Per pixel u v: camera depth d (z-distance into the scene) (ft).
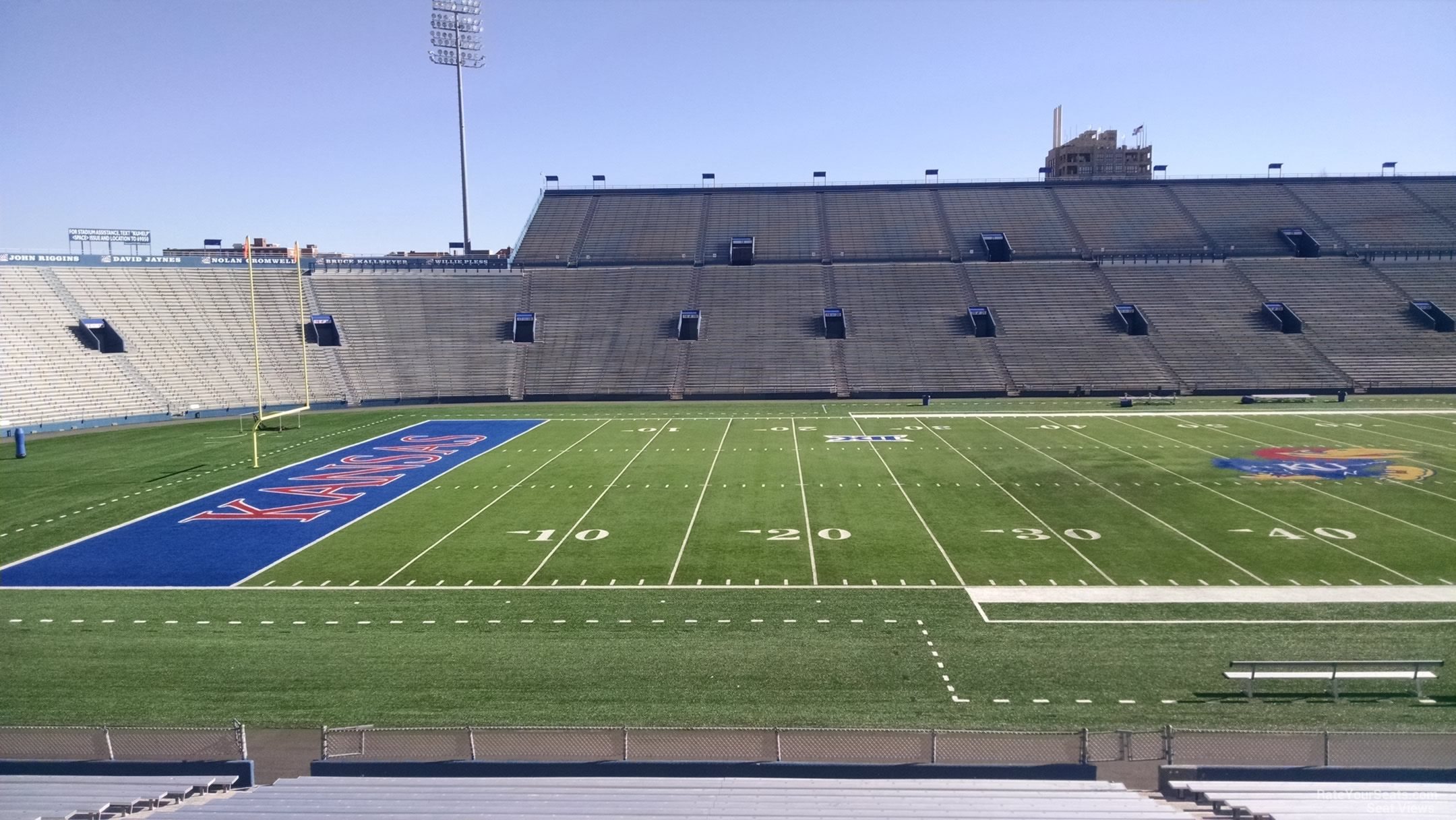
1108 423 160.66
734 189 295.69
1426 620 65.10
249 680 57.62
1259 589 72.38
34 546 88.53
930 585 74.59
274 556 84.58
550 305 238.27
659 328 230.27
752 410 187.01
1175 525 91.61
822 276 248.52
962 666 58.54
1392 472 113.60
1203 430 151.12
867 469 121.29
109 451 142.82
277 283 226.58
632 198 292.81
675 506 101.91
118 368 188.03
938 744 46.16
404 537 90.63
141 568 81.51
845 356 218.18
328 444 148.87
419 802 38.52
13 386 172.04
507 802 38.34
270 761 47.47
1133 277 242.78
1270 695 53.72
